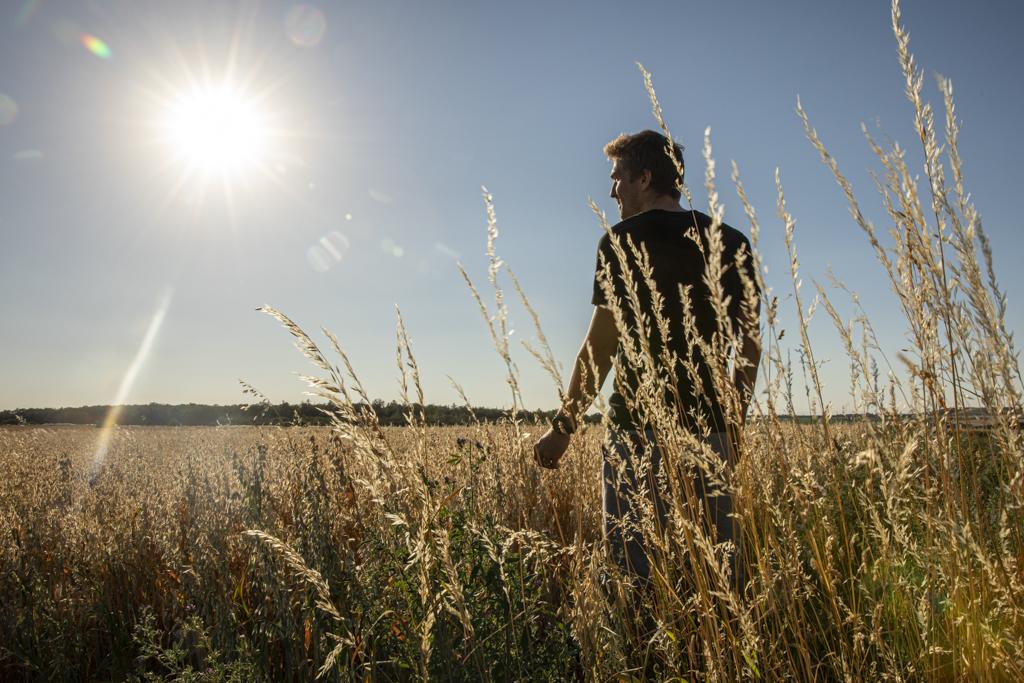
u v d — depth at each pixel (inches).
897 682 57.9
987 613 56.8
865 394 66.2
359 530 96.6
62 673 108.8
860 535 71.7
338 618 65.8
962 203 58.3
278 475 104.2
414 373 69.0
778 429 63.8
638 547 93.0
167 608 122.0
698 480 86.5
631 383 94.5
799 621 64.4
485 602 75.5
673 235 97.1
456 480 92.1
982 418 60.9
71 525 146.6
